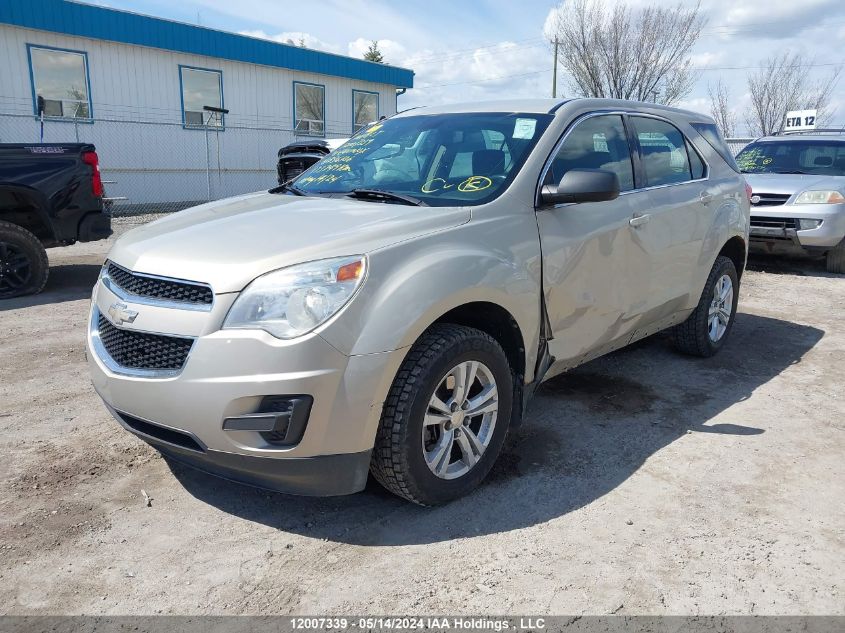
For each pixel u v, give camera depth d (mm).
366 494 3268
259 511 3104
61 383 4684
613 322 4016
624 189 4121
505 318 3268
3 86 14750
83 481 3336
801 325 6422
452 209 3240
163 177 17625
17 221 7488
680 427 4035
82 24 15438
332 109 21297
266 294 2629
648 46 30031
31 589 2547
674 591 2559
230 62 18484
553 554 2783
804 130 11086
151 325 2754
